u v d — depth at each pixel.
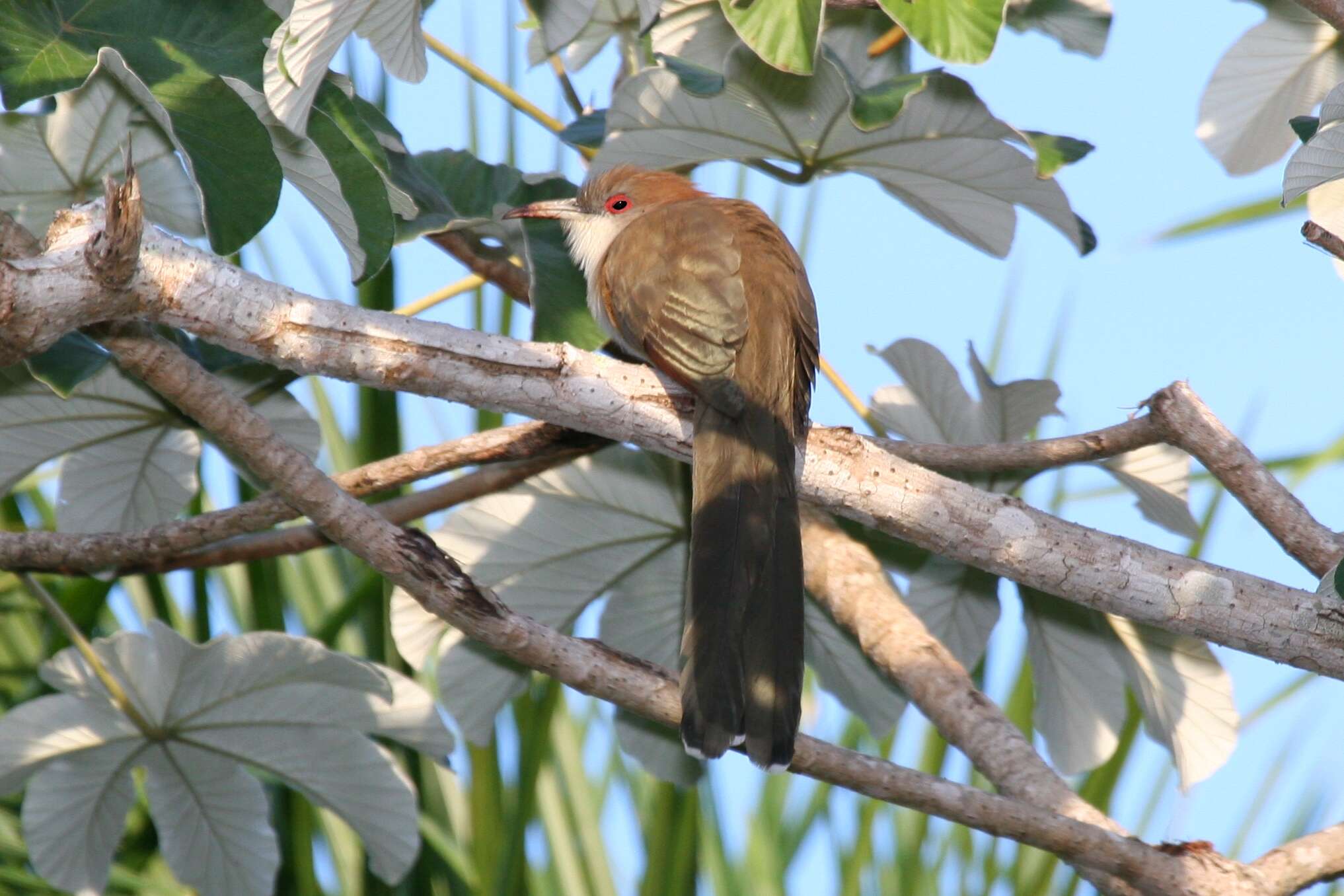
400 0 5.98
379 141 6.98
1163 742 8.34
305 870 7.93
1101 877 6.29
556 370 6.30
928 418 8.52
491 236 8.20
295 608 8.15
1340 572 5.84
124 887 8.16
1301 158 5.92
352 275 6.58
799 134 7.23
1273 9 8.38
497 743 7.73
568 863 7.67
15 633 7.84
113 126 6.73
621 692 6.09
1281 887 5.93
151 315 5.77
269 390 7.91
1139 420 7.01
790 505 6.53
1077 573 6.34
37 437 7.90
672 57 7.32
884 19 8.86
